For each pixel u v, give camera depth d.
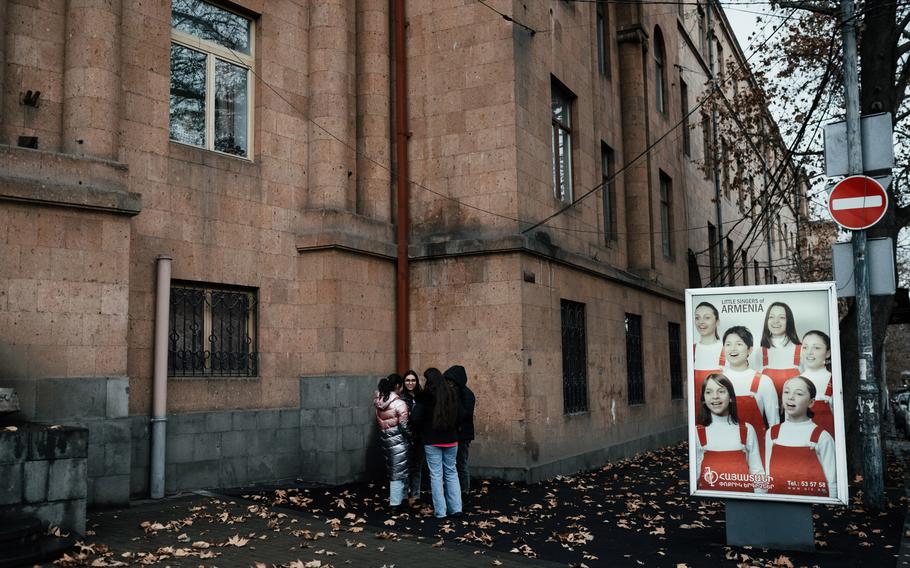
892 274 10.09
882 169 10.30
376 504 10.41
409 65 14.39
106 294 9.42
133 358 10.11
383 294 13.44
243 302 11.77
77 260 9.23
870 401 10.24
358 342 12.65
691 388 8.38
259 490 11.06
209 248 11.19
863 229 10.06
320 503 10.33
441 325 13.56
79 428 7.62
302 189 12.71
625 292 18.30
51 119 9.58
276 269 12.12
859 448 13.45
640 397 19.08
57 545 7.07
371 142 13.66
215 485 10.92
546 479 13.12
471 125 13.74
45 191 8.95
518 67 13.70
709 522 9.63
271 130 12.34
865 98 13.89
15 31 9.35
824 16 17.12
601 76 18.25
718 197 27.69
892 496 11.59
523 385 12.83
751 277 35.47
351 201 13.25
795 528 8.00
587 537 8.54
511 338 12.96
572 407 14.94
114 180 9.64
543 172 14.39
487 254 13.29
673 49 24.28
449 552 7.73
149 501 9.82
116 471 9.29
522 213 13.38
